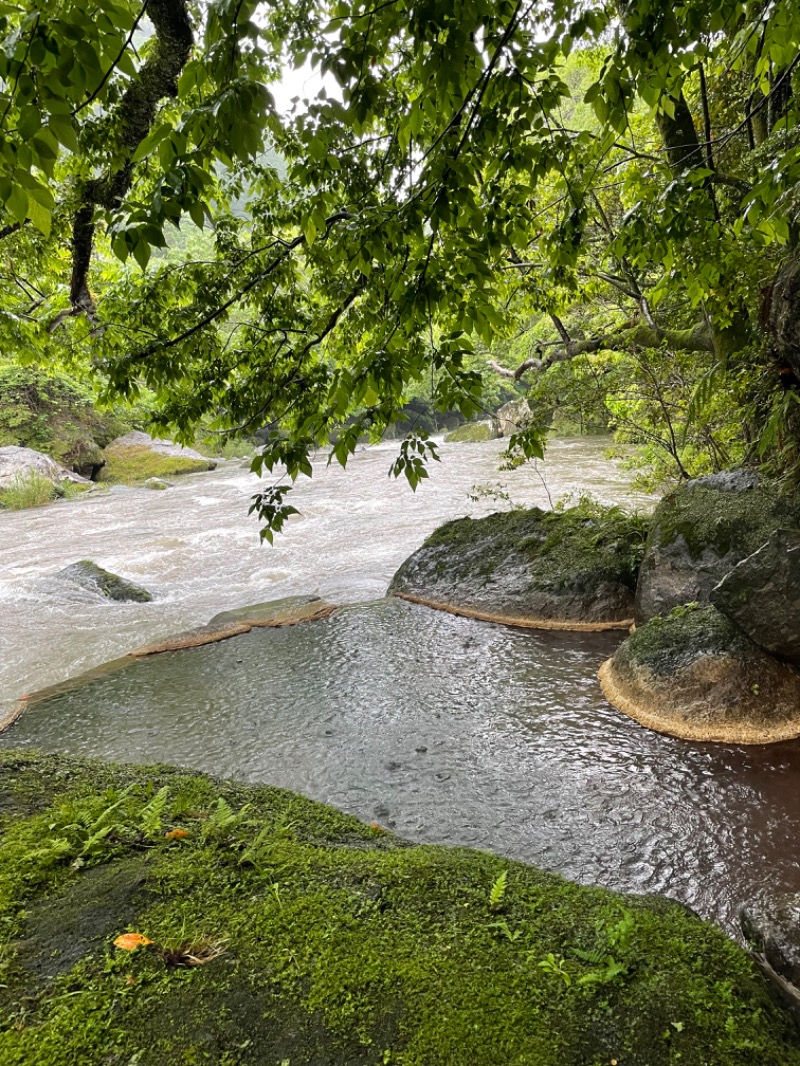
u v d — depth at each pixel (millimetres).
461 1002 1489
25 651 7172
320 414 2215
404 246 2324
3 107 1181
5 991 1518
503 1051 1364
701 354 7410
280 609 7680
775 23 1930
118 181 4086
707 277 3068
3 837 2131
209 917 1773
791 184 2367
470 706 4840
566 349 8695
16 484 19625
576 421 8367
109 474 25062
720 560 5352
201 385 3600
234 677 5820
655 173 4406
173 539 12789
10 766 2750
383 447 30562
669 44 1928
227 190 4934
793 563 4062
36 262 5746
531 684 5129
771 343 5051
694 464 7953
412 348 2281
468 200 1920
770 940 1836
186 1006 1483
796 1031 1555
